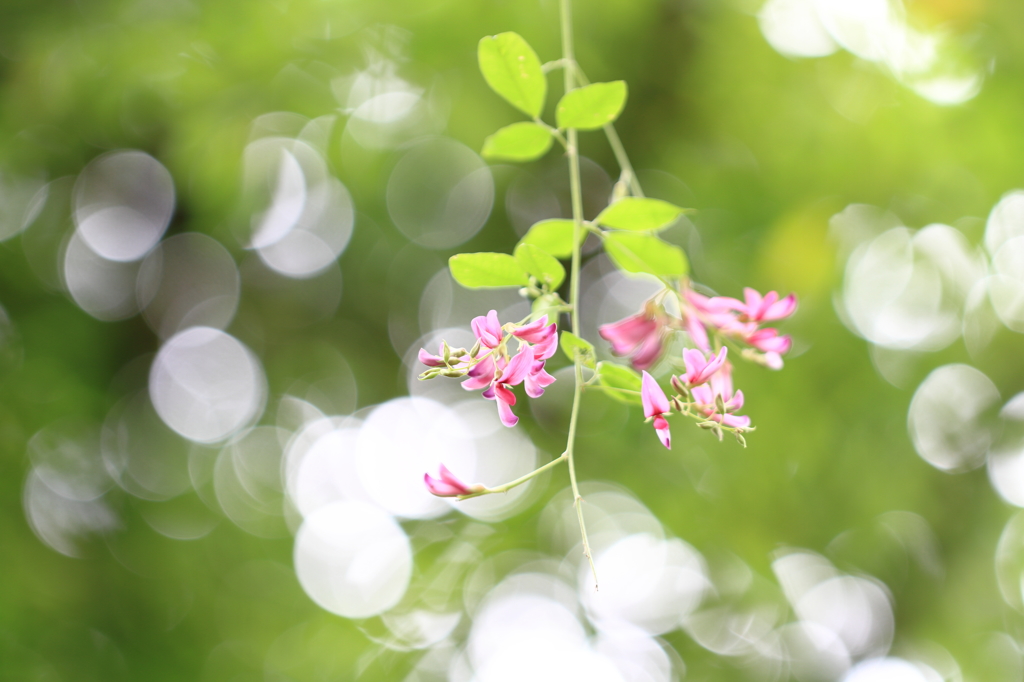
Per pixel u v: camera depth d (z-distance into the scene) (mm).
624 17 1215
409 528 1703
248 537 1620
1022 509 1543
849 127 1249
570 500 1671
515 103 958
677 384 920
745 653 1815
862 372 1375
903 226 1331
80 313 1530
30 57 1257
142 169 1547
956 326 1420
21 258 1456
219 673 1517
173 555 1553
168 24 1217
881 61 1205
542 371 907
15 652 1368
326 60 1234
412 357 1666
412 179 1463
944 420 1573
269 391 1720
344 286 1604
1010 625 1556
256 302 1666
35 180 1427
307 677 1545
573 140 955
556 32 1211
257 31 1201
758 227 1349
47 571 1451
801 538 1467
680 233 1389
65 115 1324
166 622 1530
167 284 1660
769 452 1373
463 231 1550
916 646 1688
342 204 1493
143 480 1610
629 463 1473
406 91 1275
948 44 1171
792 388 1360
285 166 1428
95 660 1434
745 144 1328
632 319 955
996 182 1248
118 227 1599
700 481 1447
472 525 1676
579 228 945
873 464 1431
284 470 1708
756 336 949
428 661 1660
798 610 1751
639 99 1340
